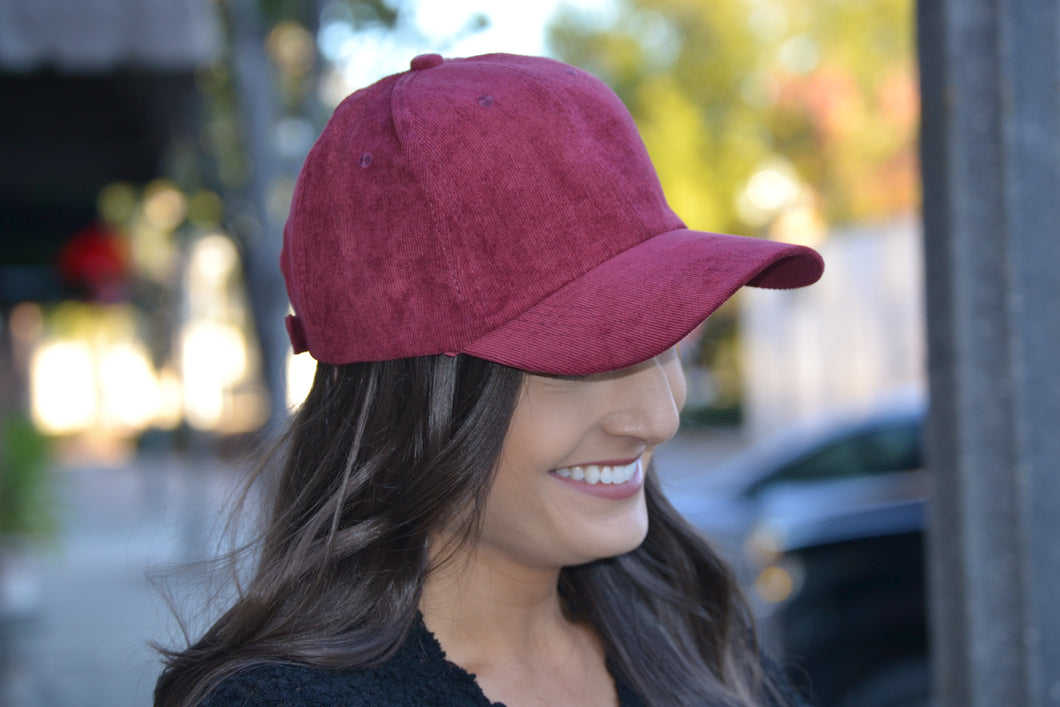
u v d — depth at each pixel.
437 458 1.01
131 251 9.00
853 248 13.36
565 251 1.00
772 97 20.66
